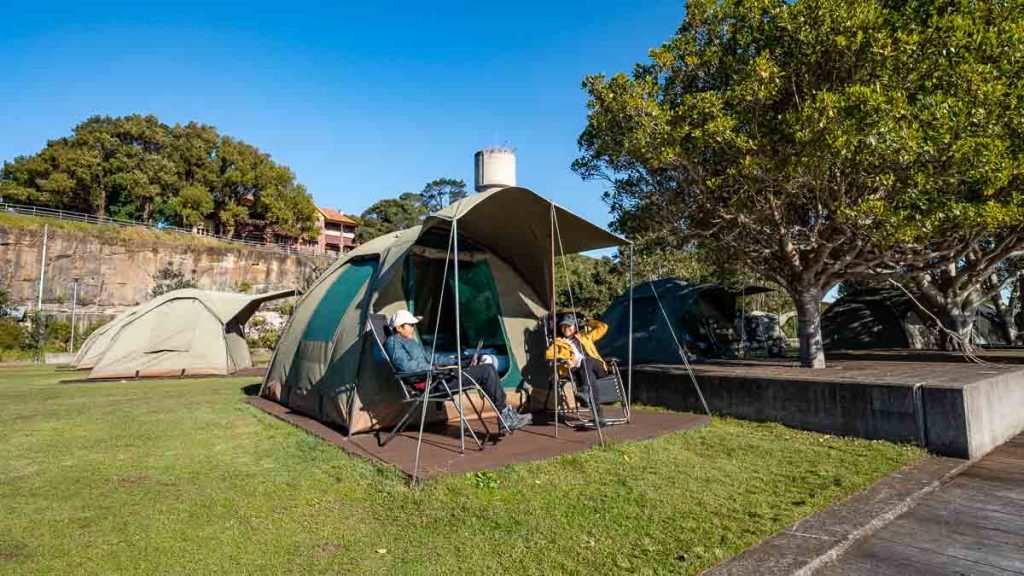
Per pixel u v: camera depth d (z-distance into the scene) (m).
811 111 6.02
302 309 7.64
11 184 38.25
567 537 3.26
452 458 4.62
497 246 6.83
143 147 43.97
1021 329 19.08
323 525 3.43
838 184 6.63
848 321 15.55
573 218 5.75
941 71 5.95
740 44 7.39
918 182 5.82
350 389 5.58
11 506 3.65
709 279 13.76
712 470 4.61
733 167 7.10
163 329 12.09
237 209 45.94
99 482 4.15
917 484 4.32
